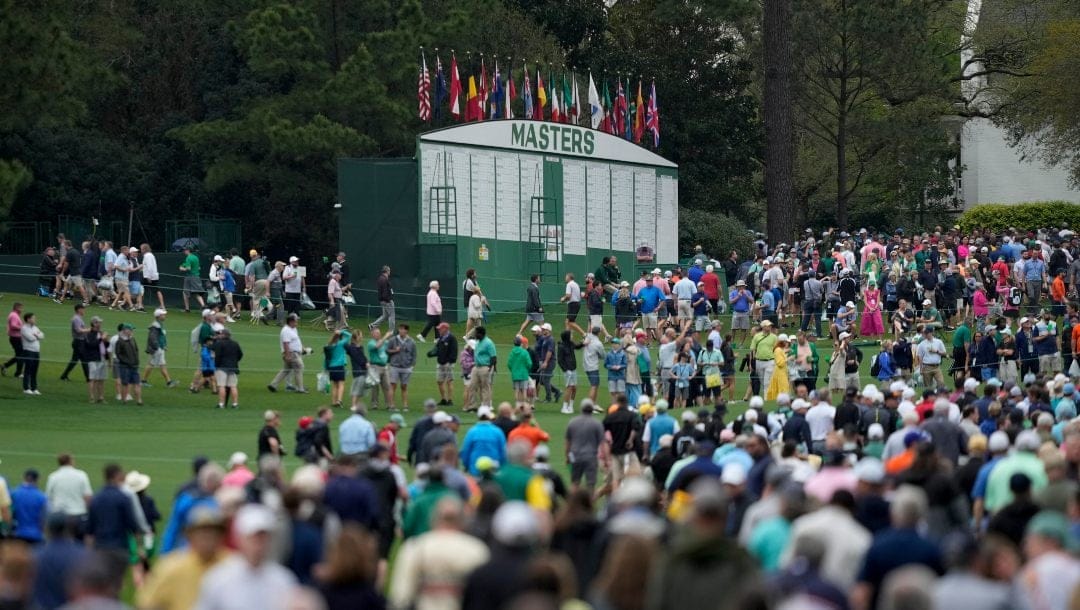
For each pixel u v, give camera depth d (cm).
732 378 16025
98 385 14338
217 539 5094
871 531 6081
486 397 14750
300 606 4356
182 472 11019
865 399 11025
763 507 6166
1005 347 16088
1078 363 16400
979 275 19412
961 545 4934
